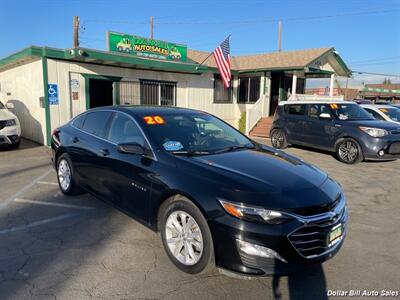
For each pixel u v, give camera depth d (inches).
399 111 497.4
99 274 127.5
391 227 180.1
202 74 617.3
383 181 280.4
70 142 206.1
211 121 188.1
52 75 418.9
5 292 114.8
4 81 560.7
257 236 108.7
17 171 289.4
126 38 464.4
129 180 152.8
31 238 157.2
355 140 345.4
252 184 118.3
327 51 655.1
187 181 126.2
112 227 170.7
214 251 116.6
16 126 387.2
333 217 120.3
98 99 485.1
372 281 127.6
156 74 540.4
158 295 115.5
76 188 210.2
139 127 159.8
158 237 160.1
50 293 114.9
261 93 670.5
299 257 112.1
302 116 417.7
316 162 359.6
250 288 121.2
